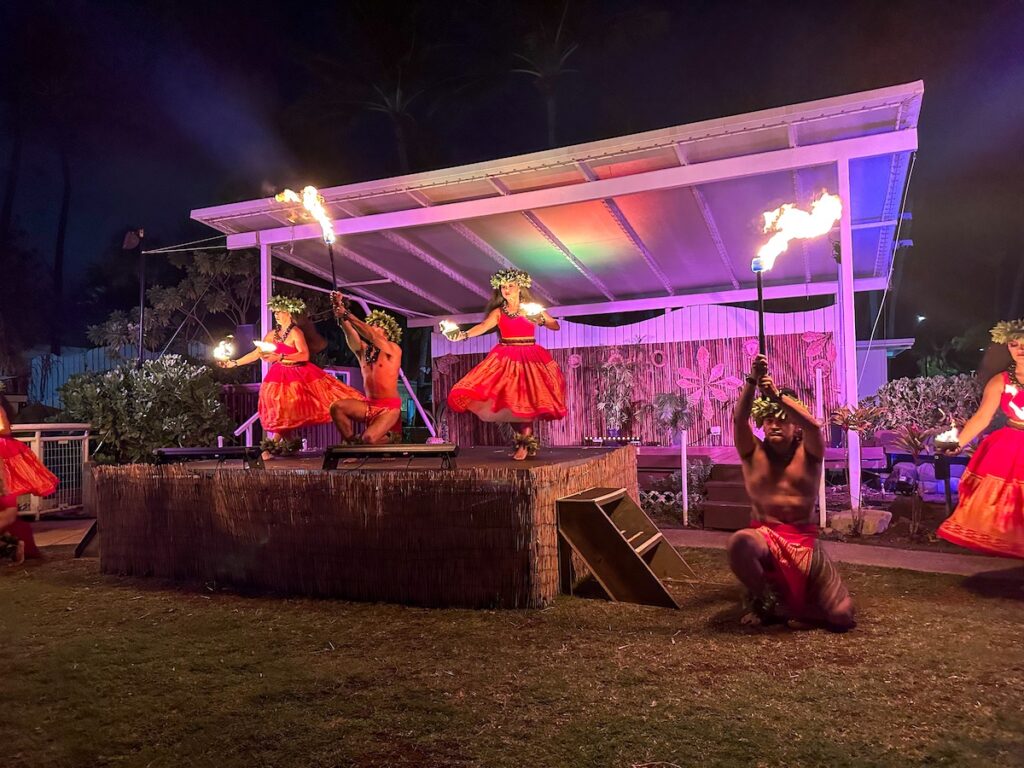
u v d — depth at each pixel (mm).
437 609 4637
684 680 3330
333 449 5055
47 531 8406
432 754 2668
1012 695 3111
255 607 4777
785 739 2729
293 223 10219
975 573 5348
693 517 8172
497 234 10156
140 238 11984
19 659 3855
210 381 11156
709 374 12250
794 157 7645
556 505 4832
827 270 12305
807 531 4133
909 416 7078
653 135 7723
